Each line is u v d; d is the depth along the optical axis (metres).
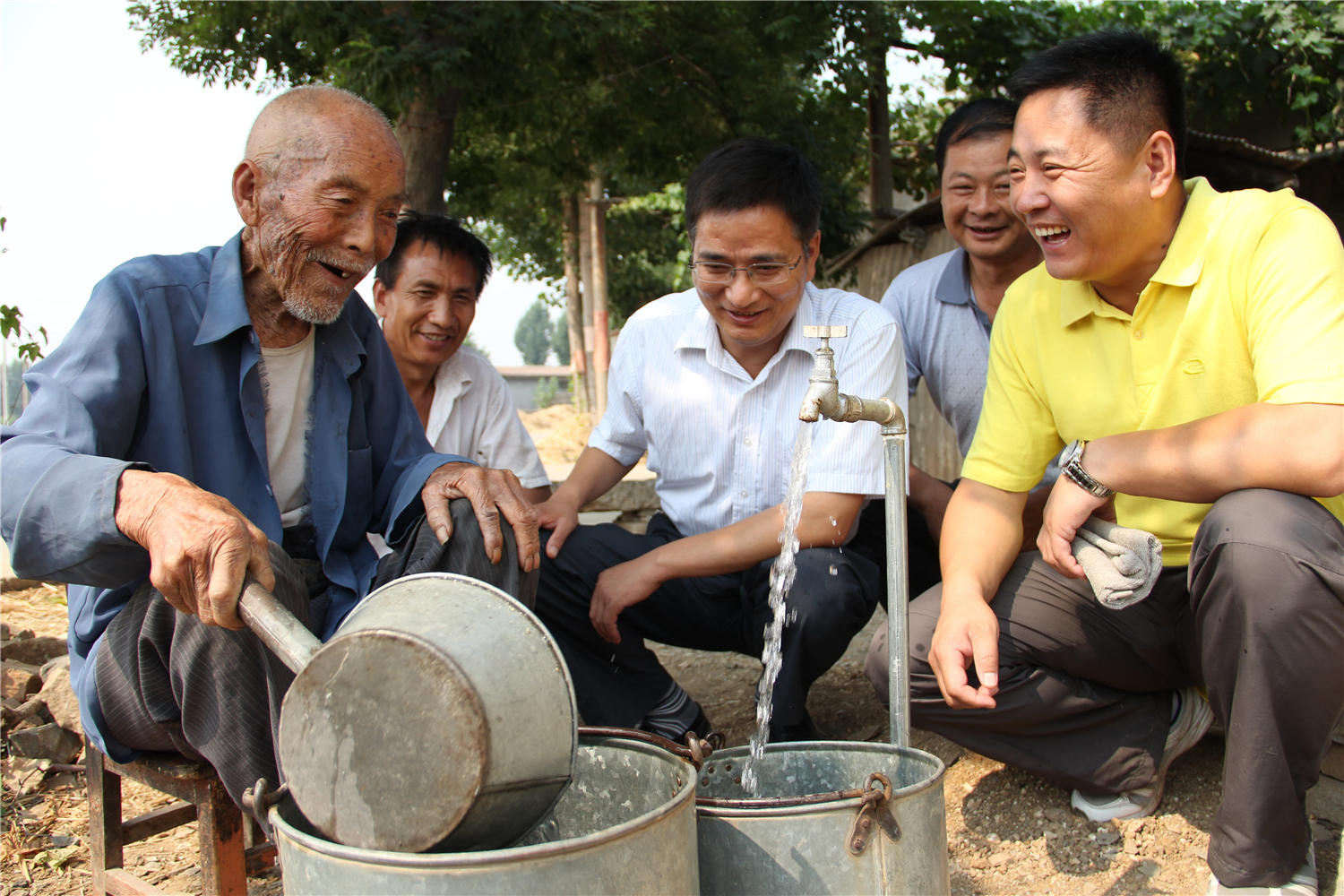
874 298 8.12
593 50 7.14
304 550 2.13
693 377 2.65
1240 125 8.68
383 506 2.20
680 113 7.99
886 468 1.81
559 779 1.26
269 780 1.72
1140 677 2.17
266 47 7.18
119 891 1.97
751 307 2.35
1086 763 2.18
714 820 1.45
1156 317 2.04
